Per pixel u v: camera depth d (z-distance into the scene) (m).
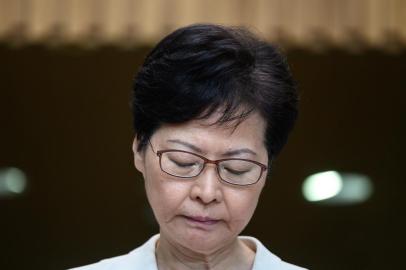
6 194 9.15
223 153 2.16
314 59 8.39
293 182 9.03
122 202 9.16
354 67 8.44
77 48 8.12
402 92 8.70
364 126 8.91
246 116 2.15
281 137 2.30
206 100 2.11
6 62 8.68
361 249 9.05
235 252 2.52
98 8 7.57
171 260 2.50
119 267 2.62
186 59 2.12
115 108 9.05
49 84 8.92
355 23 7.62
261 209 9.02
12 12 7.58
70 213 9.18
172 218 2.25
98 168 9.18
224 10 7.41
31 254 9.15
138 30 7.52
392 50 7.81
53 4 7.58
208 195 2.16
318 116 8.90
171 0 7.47
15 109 9.03
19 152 9.14
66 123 9.12
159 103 2.16
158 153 2.21
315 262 9.02
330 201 9.04
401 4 7.68
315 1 7.55
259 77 2.18
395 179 9.03
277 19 7.48
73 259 9.13
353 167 9.04
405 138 8.92
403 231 9.00
